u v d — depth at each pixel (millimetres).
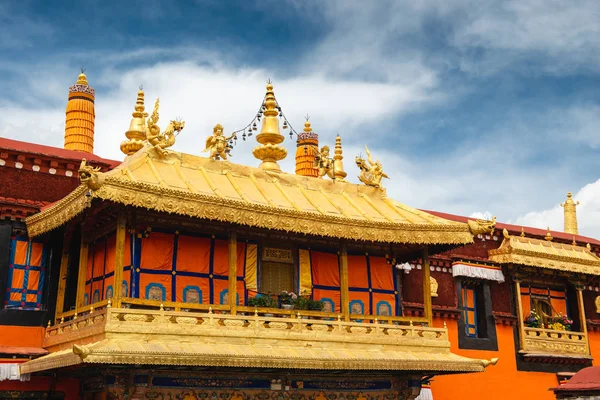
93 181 19891
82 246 24312
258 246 25562
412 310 31922
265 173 26578
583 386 20609
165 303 21562
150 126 24188
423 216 27500
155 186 21078
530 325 35688
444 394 31797
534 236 38344
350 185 28688
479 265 34312
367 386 26172
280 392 23984
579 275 36875
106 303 21094
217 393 22750
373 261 28016
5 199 24516
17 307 24359
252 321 22469
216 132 25906
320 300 26469
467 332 33969
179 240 23875
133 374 21266
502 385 33562
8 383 23406
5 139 26094
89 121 35125
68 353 20266
